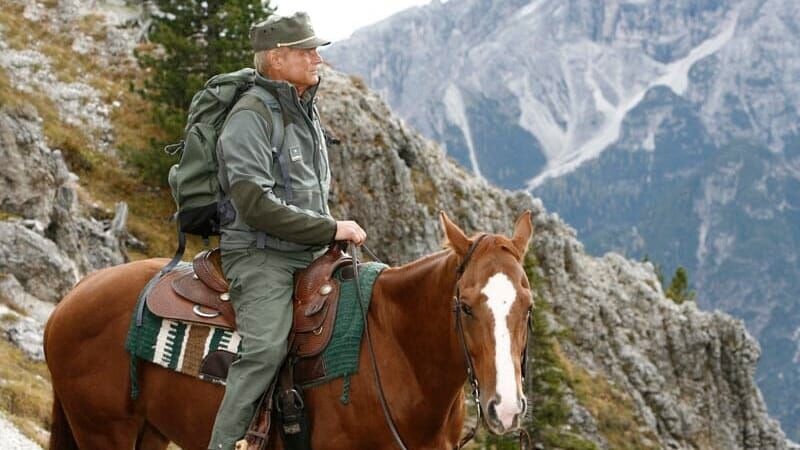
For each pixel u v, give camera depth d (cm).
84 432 629
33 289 2027
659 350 5647
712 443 5494
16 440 1199
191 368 583
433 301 543
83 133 3338
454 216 4419
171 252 2873
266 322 561
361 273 583
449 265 535
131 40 4019
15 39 3778
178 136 3188
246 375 554
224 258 586
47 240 2109
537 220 5450
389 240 3869
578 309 5275
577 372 4934
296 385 571
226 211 582
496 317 490
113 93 3634
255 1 3372
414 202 3981
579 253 5759
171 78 3253
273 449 588
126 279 622
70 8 4125
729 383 5831
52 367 630
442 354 543
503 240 518
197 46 3306
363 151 3906
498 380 480
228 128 571
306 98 609
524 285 506
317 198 592
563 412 2472
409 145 4312
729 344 5884
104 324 612
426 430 556
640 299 5847
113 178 3139
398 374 556
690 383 5669
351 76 4366
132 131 3444
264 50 593
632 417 4931
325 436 567
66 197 2403
